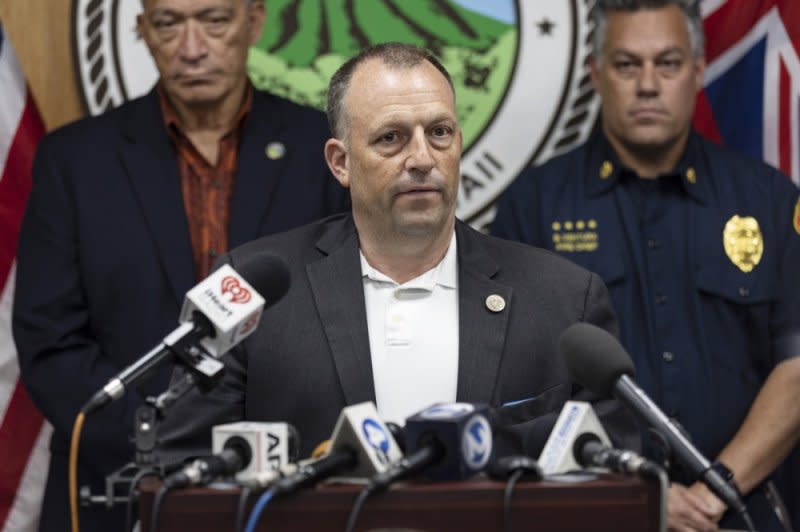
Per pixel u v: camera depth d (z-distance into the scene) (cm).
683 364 1200
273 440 665
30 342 1186
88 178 1216
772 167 1278
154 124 1247
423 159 839
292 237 943
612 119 1260
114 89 1377
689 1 1264
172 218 1207
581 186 1272
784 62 1377
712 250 1227
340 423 640
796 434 1184
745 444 1173
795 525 1284
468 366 864
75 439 652
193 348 671
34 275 1204
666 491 616
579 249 1245
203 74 1216
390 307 892
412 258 888
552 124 1377
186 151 1245
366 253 904
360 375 861
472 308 884
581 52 1380
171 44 1220
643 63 1239
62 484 1184
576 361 690
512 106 1380
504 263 920
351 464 638
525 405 848
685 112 1247
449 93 865
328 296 888
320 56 1388
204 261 1217
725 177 1260
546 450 667
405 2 1390
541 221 1267
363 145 859
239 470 659
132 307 1188
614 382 677
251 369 874
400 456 654
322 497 614
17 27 1377
